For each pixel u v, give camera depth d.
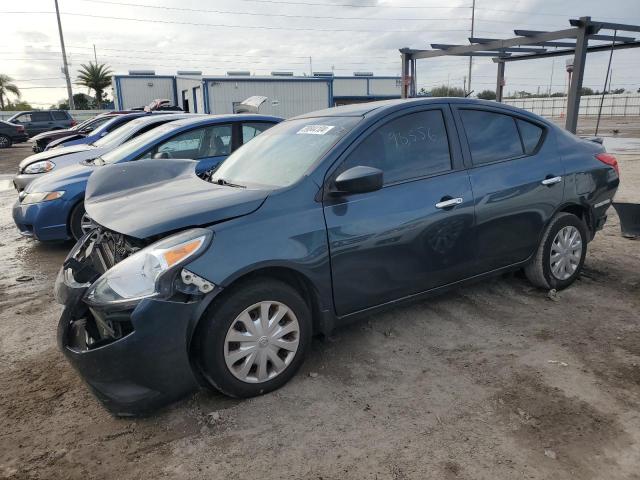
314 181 3.02
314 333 3.19
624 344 3.37
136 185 3.75
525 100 44.12
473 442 2.47
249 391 2.84
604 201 4.41
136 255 2.61
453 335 3.58
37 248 6.55
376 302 3.27
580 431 2.51
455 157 3.56
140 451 2.51
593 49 11.18
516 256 3.93
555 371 3.07
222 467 2.38
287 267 2.83
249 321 2.78
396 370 3.16
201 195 3.09
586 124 30.28
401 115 3.42
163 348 2.55
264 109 31.81
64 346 2.68
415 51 13.05
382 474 2.28
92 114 39.19
